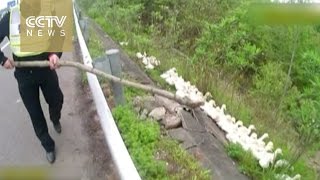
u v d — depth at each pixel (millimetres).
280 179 3674
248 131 4766
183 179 3391
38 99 3805
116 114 4172
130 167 2643
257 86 7066
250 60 7926
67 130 4543
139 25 10695
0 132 4660
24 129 4734
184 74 6621
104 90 5141
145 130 4008
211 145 4191
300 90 7184
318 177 4508
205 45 8516
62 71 6949
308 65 7223
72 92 5805
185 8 10727
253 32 8219
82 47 6555
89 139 4320
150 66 7082
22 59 3498
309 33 7703
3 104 5652
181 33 10000
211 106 5199
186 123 4547
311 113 5535
